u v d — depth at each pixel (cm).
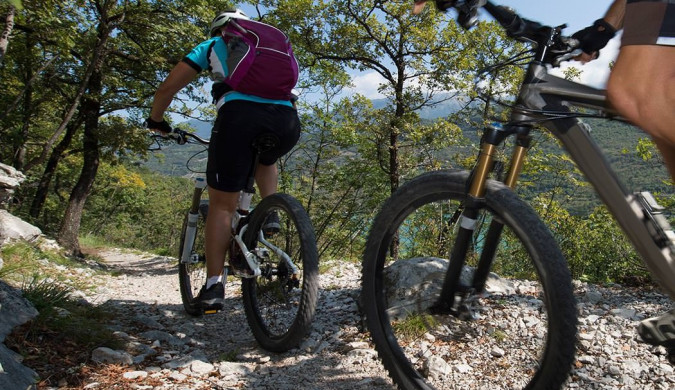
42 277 517
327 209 2245
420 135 1864
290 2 1873
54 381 247
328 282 530
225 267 335
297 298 308
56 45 1329
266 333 318
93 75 1677
